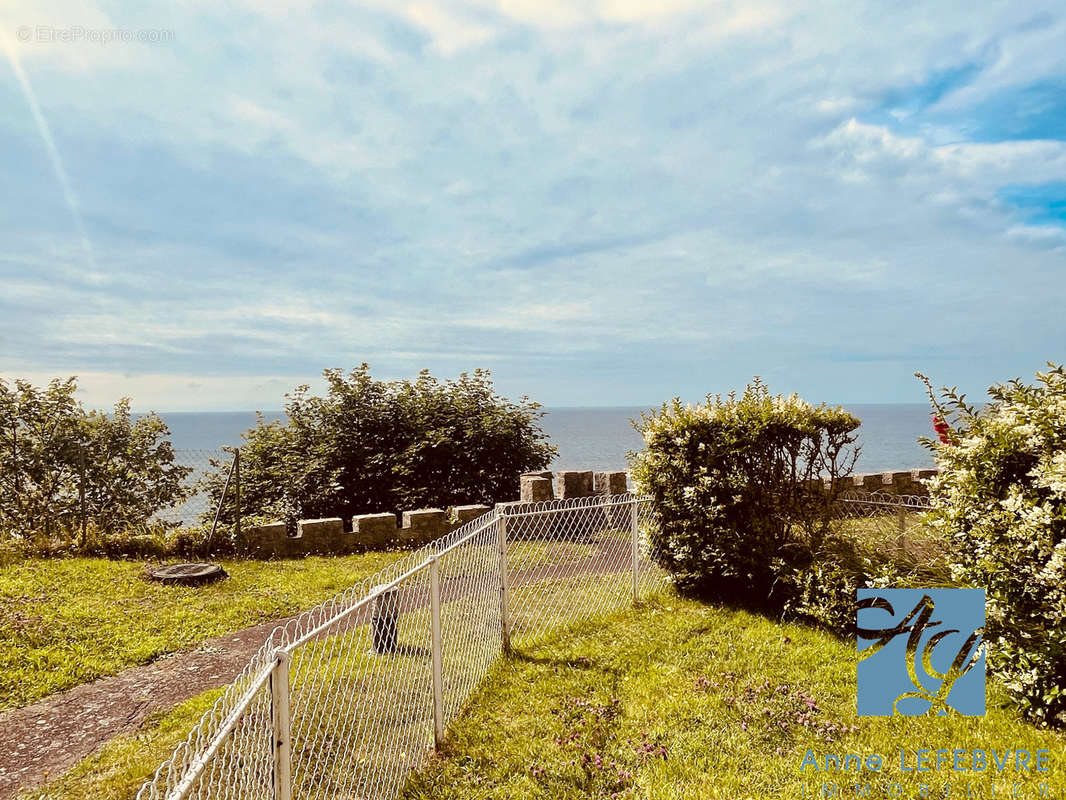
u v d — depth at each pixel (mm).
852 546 7285
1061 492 4699
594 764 4492
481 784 4297
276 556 10945
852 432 8070
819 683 5629
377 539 11609
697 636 6836
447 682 5246
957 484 5613
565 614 7488
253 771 2945
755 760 4543
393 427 14867
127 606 7824
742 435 7723
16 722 5082
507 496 15008
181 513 12492
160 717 5121
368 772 3979
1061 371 5332
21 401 11672
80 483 11422
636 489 8617
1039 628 4848
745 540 7695
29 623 6973
